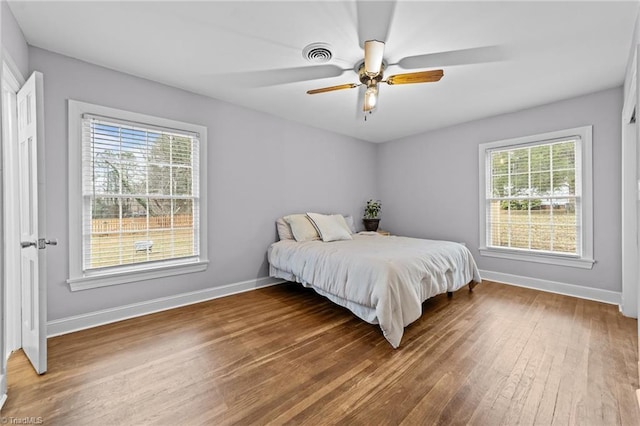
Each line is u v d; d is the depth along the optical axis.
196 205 3.00
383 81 2.22
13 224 1.96
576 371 1.71
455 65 2.39
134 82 2.58
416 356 1.91
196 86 2.81
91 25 1.88
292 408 1.43
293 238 3.63
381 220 5.12
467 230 4.00
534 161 3.40
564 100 3.14
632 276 2.53
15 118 1.95
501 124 3.63
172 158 2.83
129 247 2.58
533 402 1.45
